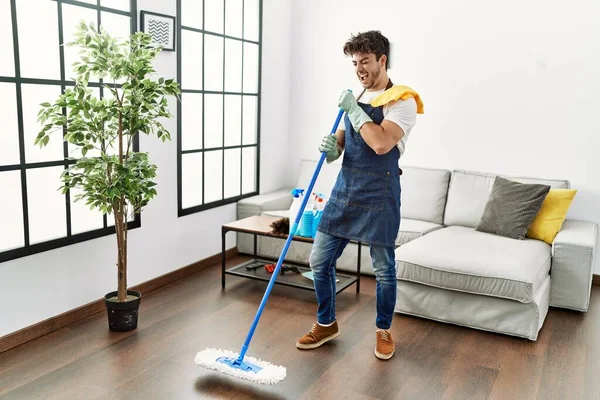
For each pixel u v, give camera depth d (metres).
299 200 3.49
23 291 2.84
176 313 3.29
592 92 3.93
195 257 4.06
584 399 2.41
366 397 2.40
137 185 2.79
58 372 2.57
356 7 4.56
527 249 3.40
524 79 4.10
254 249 4.23
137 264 3.54
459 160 4.38
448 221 4.17
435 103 4.39
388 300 2.75
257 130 4.64
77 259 3.12
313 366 2.67
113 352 2.77
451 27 4.26
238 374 2.42
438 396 2.42
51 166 2.95
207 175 4.18
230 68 4.30
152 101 2.83
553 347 2.94
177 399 2.35
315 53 4.79
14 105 2.73
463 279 3.10
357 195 2.67
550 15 3.97
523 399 2.41
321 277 2.81
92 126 2.70
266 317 3.25
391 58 4.48
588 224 3.87
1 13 2.63
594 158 3.97
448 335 3.07
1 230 2.75
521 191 3.75
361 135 2.57
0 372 2.56
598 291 3.87
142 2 3.37
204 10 3.96
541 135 4.11
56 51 2.92
